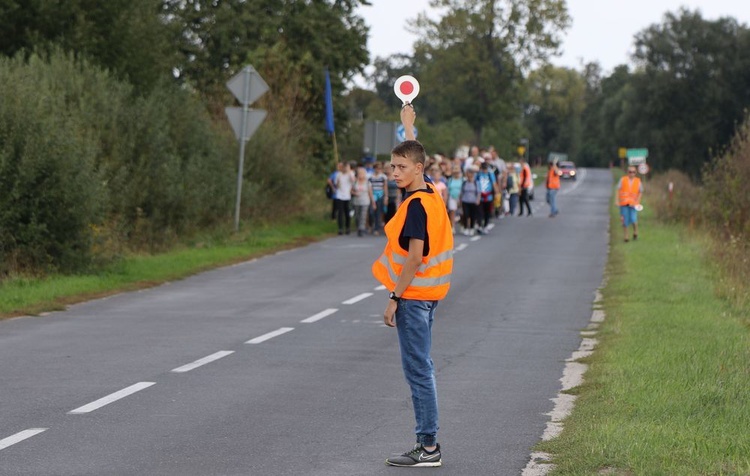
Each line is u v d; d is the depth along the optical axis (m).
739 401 15.27
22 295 28.97
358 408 15.89
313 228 58.06
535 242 51.66
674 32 182.38
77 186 33.94
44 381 17.75
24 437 13.84
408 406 16.08
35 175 32.94
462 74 168.12
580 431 13.86
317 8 83.19
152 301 29.70
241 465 12.60
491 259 43.09
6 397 16.42
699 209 59.31
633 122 189.12
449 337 23.47
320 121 80.69
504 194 71.50
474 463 12.73
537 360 20.45
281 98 69.12
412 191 12.66
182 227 46.16
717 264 35.66
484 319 26.45
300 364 19.67
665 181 107.81
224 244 47.03
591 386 17.19
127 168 43.16
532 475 12.14
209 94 68.44
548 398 16.73
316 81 77.88
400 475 12.22
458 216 57.75
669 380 16.92
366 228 58.81
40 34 52.56
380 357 20.55
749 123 50.09
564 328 24.91
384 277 12.73
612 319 25.20
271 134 60.09
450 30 166.25
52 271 33.66
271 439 13.91
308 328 24.47
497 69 168.88
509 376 18.72
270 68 71.12
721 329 22.72
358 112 131.25
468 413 15.62
